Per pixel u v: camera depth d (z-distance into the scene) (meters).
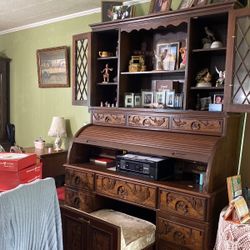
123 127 2.68
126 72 2.69
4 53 4.62
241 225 1.70
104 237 1.77
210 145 2.07
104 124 2.82
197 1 2.26
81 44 2.99
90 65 2.86
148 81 2.85
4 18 3.77
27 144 4.35
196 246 2.02
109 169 2.60
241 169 2.40
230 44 2.02
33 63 4.15
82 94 3.02
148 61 2.83
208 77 2.32
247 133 2.36
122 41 2.68
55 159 3.45
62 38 3.73
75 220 1.91
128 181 2.34
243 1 2.17
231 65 2.02
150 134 2.43
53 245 1.45
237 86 2.02
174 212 2.11
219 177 2.10
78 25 3.54
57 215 1.48
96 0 3.03
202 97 2.49
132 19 2.51
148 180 2.28
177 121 2.33
